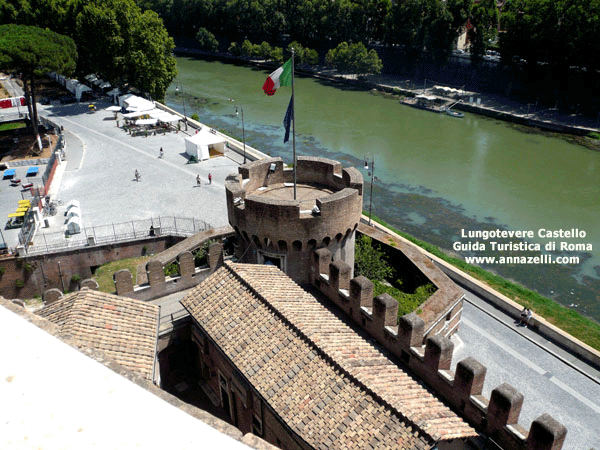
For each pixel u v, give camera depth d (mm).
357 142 99000
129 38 104812
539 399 35938
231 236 46406
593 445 32500
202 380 34000
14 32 86688
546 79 120250
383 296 32250
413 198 77062
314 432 22141
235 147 83938
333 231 35500
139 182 72188
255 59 169875
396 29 144000
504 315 44719
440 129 107250
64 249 54469
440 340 29391
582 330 47031
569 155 93812
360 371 24188
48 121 94875
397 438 20812
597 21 103500
